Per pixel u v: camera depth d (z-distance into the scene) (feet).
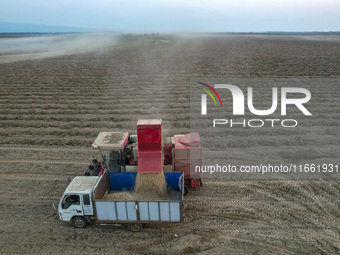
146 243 30.81
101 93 89.45
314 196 38.19
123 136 39.83
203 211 35.60
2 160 49.37
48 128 63.10
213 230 32.48
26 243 31.01
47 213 35.96
